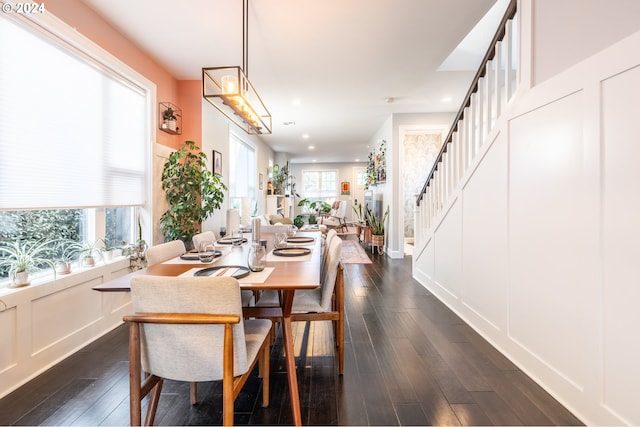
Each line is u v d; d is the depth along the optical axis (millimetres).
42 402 1610
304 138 7164
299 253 2094
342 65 3297
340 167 11422
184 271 1619
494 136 2180
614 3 1289
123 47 2697
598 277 1366
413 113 5172
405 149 6566
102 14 2393
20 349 1767
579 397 1470
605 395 1338
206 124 3949
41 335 1902
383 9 2354
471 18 2477
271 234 3369
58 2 2035
